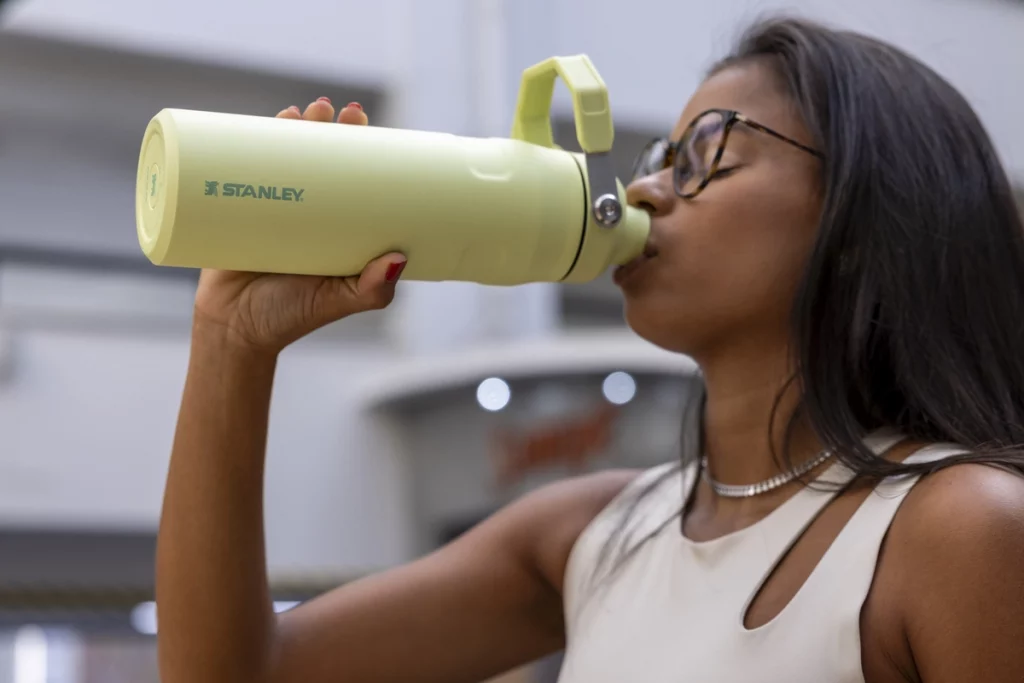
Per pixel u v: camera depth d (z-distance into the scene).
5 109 4.22
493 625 0.99
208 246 0.71
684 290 0.84
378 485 4.48
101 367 4.21
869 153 0.83
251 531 0.89
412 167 0.74
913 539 0.69
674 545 0.84
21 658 3.41
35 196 4.29
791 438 0.82
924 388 0.80
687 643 0.76
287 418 4.45
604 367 3.84
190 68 4.30
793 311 0.82
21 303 4.23
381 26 4.54
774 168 0.84
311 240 0.73
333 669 0.94
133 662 3.55
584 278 0.82
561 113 3.81
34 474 4.07
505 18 4.50
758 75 0.89
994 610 0.65
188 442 0.88
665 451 3.79
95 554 4.23
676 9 4.71
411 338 4.57
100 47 4.16
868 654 0.69
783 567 0.76
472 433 4.16
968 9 4.35
